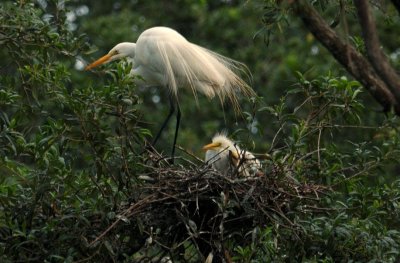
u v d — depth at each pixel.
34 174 9.62
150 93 21.56
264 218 9.77
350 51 6.20
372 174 10.55
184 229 10.02
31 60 11.20
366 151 10.46
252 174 10.20
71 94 9.54
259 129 10.51
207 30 22.53
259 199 9.79
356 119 10.51
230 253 10.03
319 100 10.61
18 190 9.91
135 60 14.19
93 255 9.24
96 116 9.36
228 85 13.63
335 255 10.03
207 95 13.70
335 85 10.34
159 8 23.53
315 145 10.80
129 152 9.73
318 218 9.77
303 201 9.99
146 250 9.67
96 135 9.45
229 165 11.49
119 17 22.12
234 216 9.99
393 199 10.38
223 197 9.36
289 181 9.94
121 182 9.59
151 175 10.04
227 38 22.17
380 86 6.11
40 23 10.87
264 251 9.46
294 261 9.62
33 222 9.84
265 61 21.34
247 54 21.64
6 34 10.97
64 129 9.50
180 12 23.41
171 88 13.81
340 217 9.56
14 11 10.92
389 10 8.16
